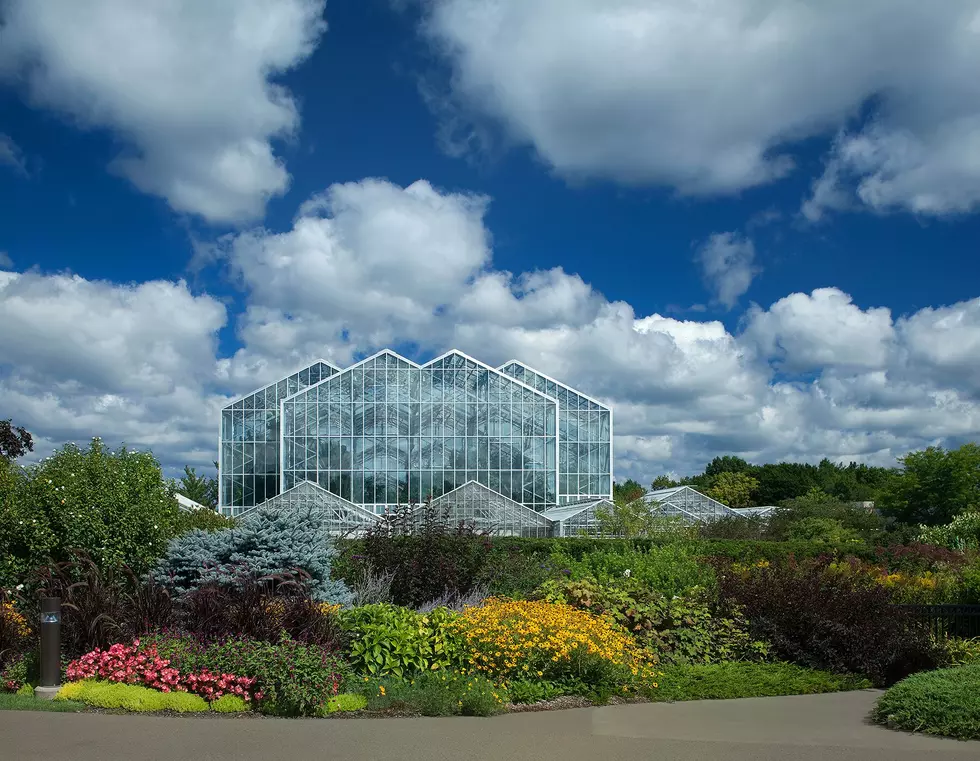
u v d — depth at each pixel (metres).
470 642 12.34
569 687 12.01
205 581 14.10
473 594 16.94
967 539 34.00
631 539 31.44
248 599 12.43
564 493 60.09
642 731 9.71
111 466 19.81
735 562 24.95
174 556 16.14
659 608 15.00
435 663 12.08
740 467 112.44
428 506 19.84
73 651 12.16
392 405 58.44
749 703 11.73
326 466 57.66
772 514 52.66
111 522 18.58
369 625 12.35
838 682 13.27
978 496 50.84
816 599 14.88
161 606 12.77
